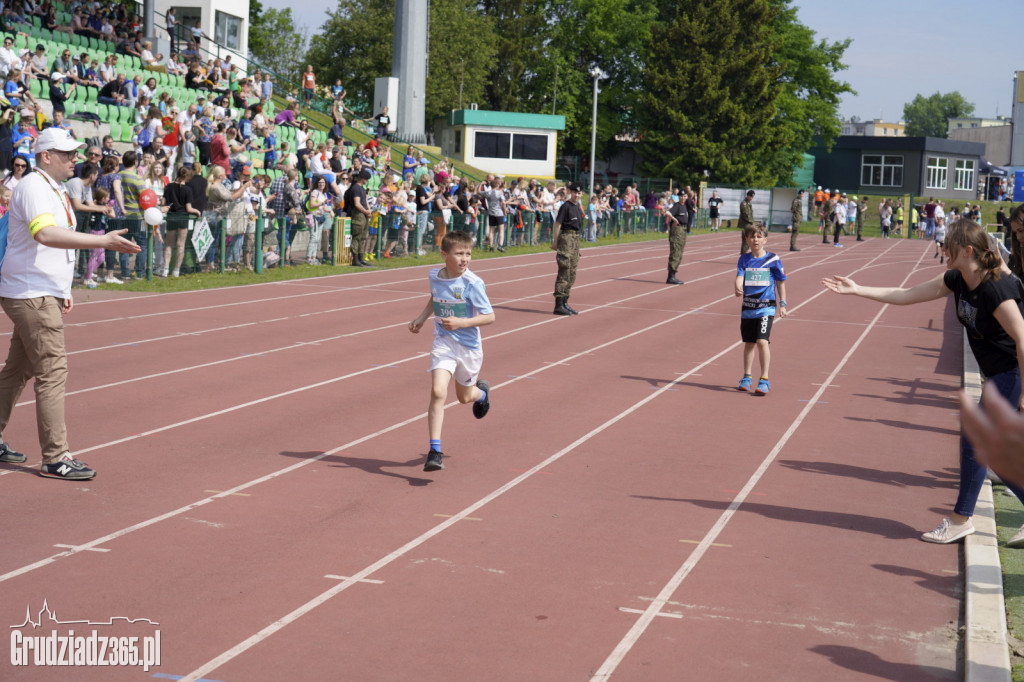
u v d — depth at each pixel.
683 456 8.16
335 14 68.81
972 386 11.88
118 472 7.00
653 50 64.25
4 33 25.20
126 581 5.04
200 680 3.99
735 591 5.22
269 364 11.34
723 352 13.93
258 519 6.11
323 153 25.84
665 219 46.84
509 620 4.72
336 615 4.70
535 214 32.12
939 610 5.09
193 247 18.61
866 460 8.28
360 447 8.00
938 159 77.75
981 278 5.74
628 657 4.36
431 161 44.19
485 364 12.12
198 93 30.69
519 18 73.19
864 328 17.28
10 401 6.95
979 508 6.83
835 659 4.43
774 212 62.78
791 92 71.25
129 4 38.81
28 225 6.43
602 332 15.31
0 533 5.65
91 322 13.49
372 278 20.95
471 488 6.98
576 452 8.13
